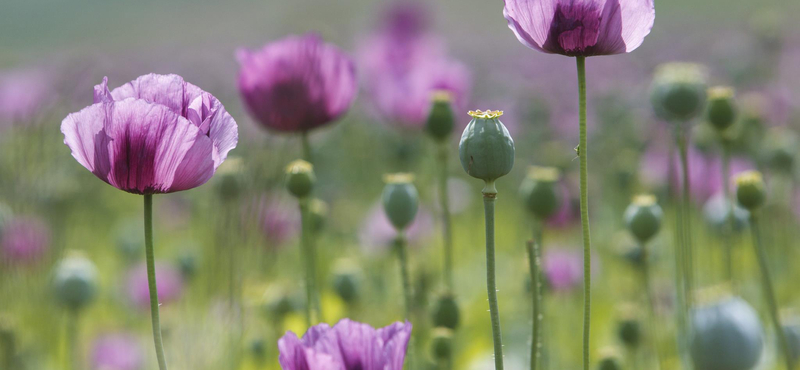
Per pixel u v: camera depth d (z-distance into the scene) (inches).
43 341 251.1
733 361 130.9
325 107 180.4
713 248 300.5
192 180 98.0
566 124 528.4
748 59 557.0
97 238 400.5
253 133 214.1
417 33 453.7
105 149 94.5
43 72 737.0
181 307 260.2
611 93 578.6
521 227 312.5
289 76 176.9
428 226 323.3
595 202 333.1
